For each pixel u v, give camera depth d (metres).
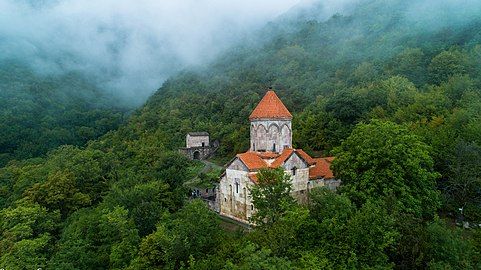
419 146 46.28
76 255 42.09
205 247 37.84
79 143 154.88
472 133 55.72
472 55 101.94
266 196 37.53
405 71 111.69
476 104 67.88
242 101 138.38
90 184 68.81
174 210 53.66
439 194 47.88
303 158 54.31
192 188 76.69
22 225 50.53
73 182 64.88
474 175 48.22
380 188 43.34
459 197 49.78
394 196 39.97
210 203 63.59
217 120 137.25
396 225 35.06
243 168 52.72
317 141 84.69
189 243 36.94
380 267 31.33
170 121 139.38
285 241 32.75
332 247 32.75
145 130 136.75
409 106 76.81
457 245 32.12
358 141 47.44
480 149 49.50
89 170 70.88
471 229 44.31
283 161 51.78
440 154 53.34
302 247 33.75
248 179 51.75
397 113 75.38
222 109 144.12
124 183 58.78
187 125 132.38
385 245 31.55
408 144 45.78
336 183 58.97
